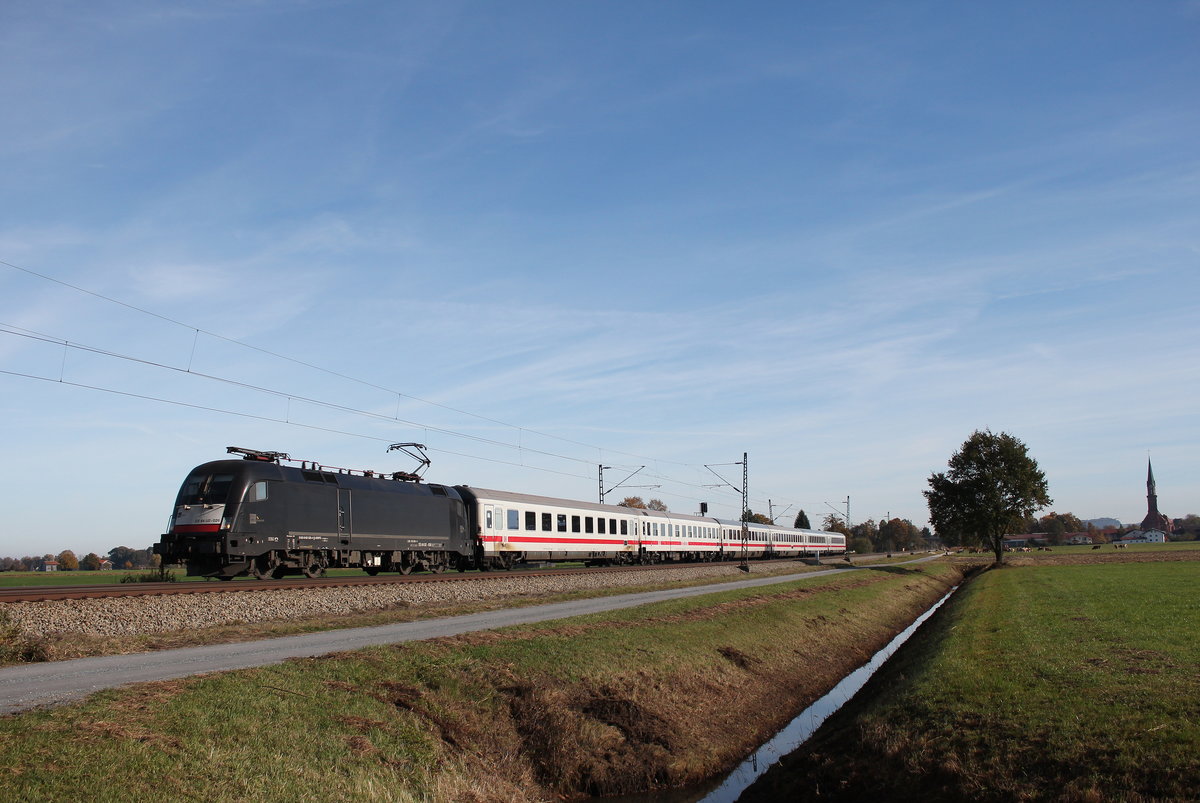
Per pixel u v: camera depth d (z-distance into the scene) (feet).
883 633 116.98
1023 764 38.93
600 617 83.87
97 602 65.72
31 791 29.48
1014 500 250.98
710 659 73.82
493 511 139.85
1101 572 185.98
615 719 56.39
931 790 40.50
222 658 54.19
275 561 95.91
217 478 91.35
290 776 36.63
